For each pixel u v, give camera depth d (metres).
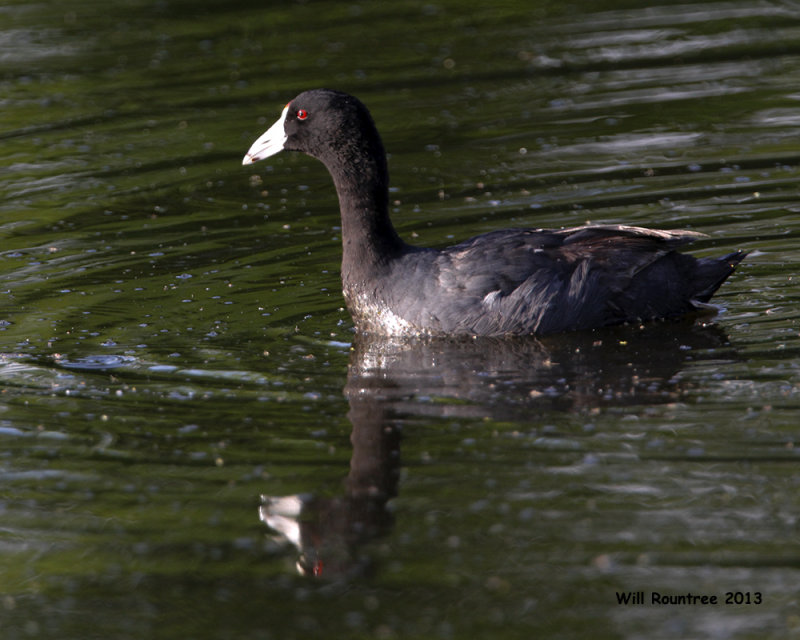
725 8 26.08
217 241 15.61
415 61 23.16
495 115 20.23
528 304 11.98
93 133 20.16
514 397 10.52
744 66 21.84
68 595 7.88
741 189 16.20
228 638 7.36
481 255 12.28
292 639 7.32
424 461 9.34
